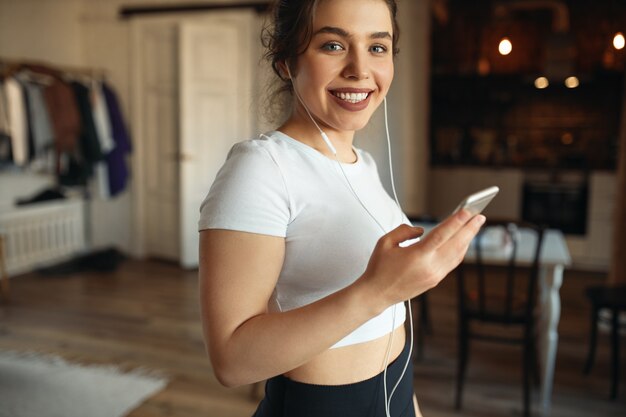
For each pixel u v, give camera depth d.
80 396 2.73
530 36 5.91
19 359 3.16
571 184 5.55
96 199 5.93
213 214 0.69
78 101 5.04
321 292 0.77
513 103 6.41
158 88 5.55
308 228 0.75
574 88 6.16
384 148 5.18
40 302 4.25
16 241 5.04
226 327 0.65
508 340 2.57
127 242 5.88
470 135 6.55
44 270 5.06
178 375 2.99
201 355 3.26
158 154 5.65
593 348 3.00
